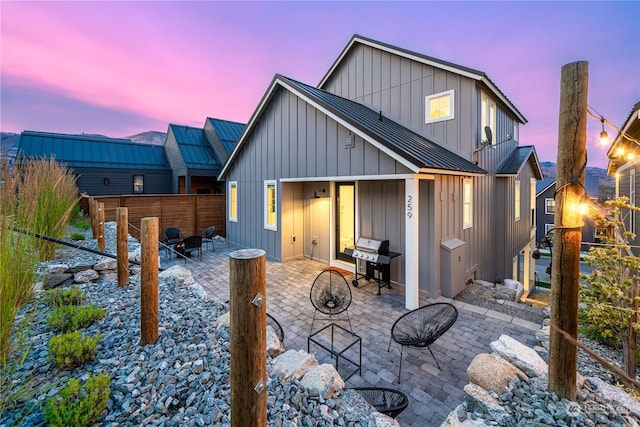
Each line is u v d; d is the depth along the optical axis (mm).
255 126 8367
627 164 5477
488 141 6516
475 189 6895
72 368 2348
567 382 2061
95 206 5984
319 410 2061
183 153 14359
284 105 7348
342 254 7457
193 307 3643
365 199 6543
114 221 8719
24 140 12695
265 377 1454
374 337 4023
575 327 2059
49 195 4688
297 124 6969
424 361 3463
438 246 5449
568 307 2035
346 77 8820
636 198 5129
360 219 6668
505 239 8250
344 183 7320
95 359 2486
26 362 2365
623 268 2920
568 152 1968
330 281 4512
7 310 2117
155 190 15188
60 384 2156
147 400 2039
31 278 2791
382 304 5168
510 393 2178
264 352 1436
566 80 1958
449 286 5422
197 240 7766
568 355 2049
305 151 6781
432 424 2539
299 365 2529
